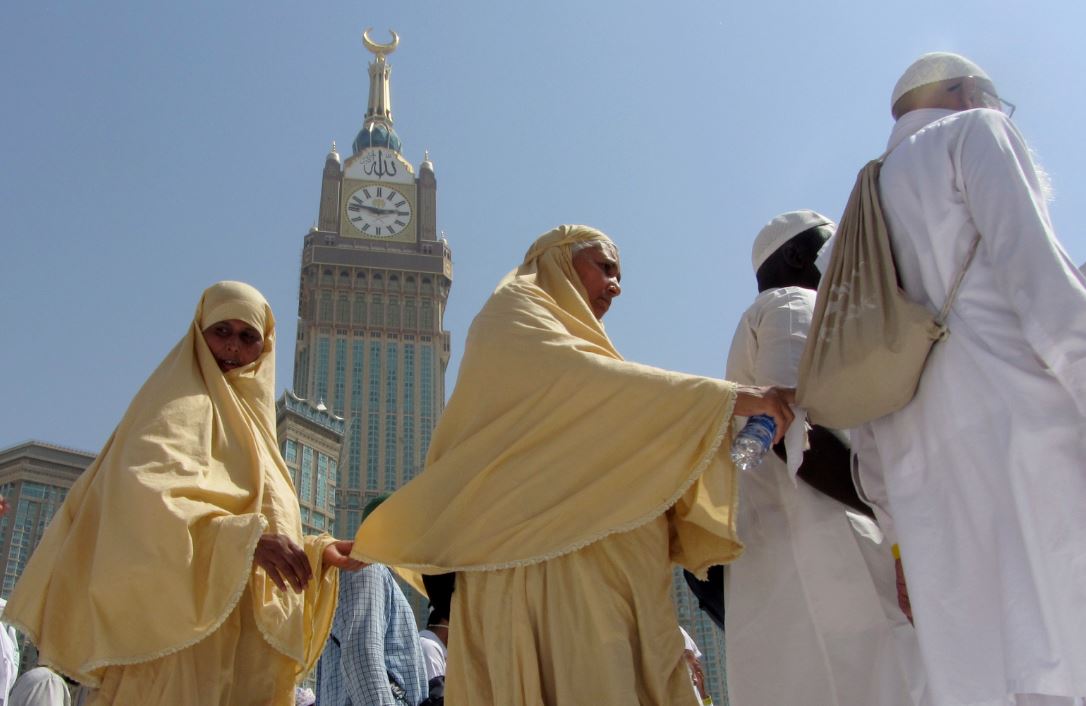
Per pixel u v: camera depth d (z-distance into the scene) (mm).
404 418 107062
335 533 99375
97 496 5094
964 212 3564
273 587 5027
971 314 3451
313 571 5309
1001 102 4090
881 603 4188
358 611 5438
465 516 4359
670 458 4133
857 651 4105
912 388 3588
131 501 4809
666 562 4285
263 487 5281
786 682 4160
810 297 4770
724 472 4199
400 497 4590
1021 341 3322
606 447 4238
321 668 5891
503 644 4098
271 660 4980
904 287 3727
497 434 4453
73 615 4812
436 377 109812
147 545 4695
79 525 4992
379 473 104062
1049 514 3033
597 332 4801
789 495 4379
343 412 106125
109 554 4707
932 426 3500
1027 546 3053
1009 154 3459
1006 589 3076
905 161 3777
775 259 5223
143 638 4625
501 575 4215
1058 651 2904
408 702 5562
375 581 5594
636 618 4078
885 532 3967
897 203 3773
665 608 4152
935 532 3398
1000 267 3293
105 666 4738
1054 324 3090
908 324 3547
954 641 3230
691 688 4043
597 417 4293
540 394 4406
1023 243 3256
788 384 4438
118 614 4664
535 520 4168
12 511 49156
